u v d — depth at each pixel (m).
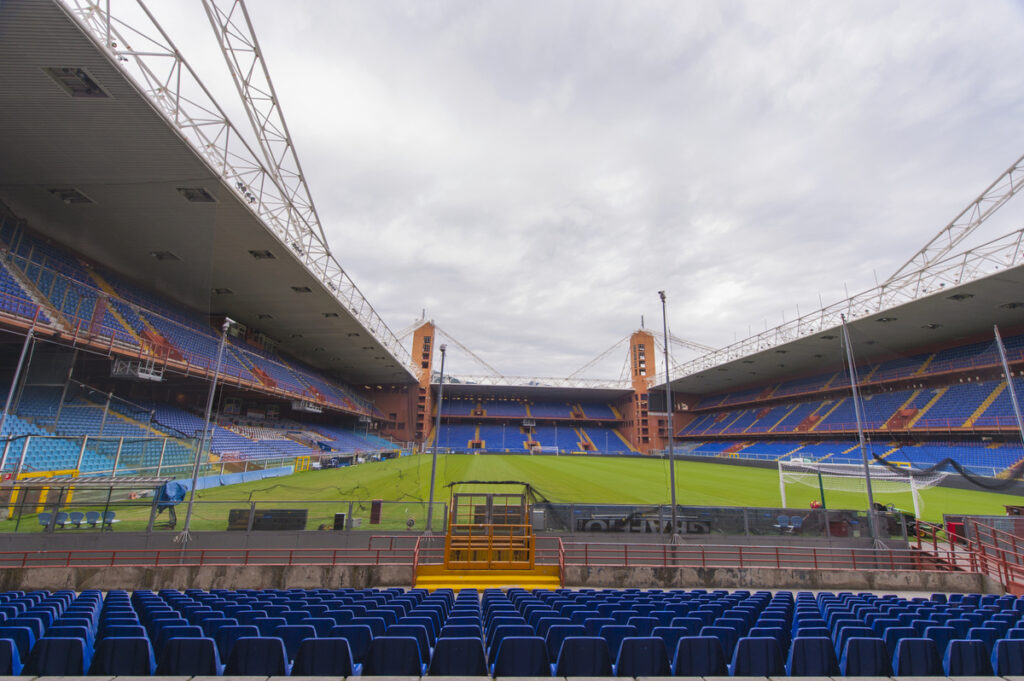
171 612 7.57
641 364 99.81
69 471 20.42
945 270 35.31
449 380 88.44
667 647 6.65
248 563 14.80
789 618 8.22
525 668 5.53
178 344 31.98
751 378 75.31
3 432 19.30
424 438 80.62
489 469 46.50
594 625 6.99
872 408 51.19
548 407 97.50
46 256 25.92
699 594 10.50
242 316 44.34
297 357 62.34
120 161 20.05
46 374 22.89
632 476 42.72
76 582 12.91
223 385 36.19
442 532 16.30
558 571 14.30
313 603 8.77
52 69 15.30
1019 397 38.00
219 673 5.46
